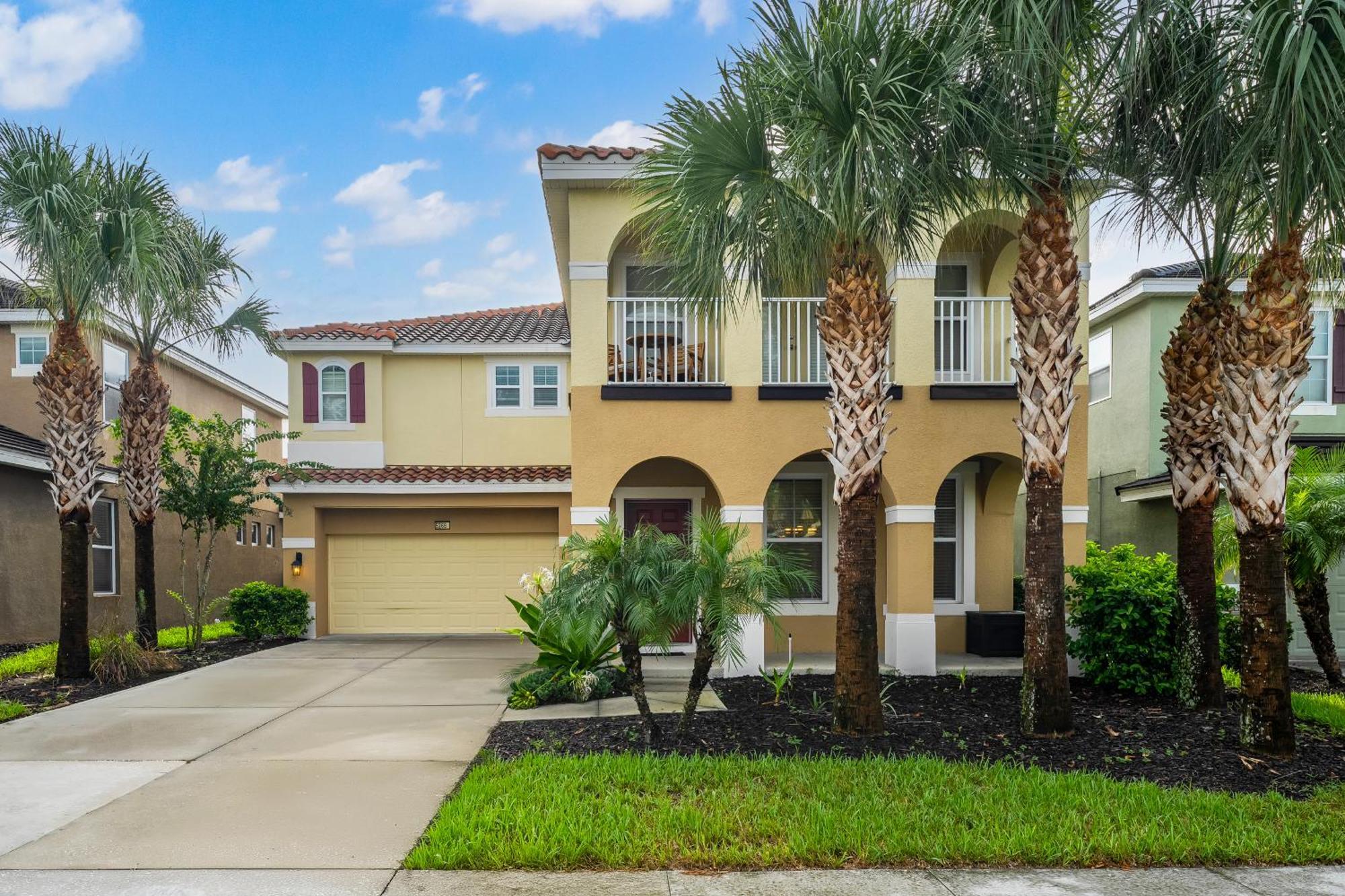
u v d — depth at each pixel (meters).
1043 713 7.06
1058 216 7.12
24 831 5.05
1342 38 5.15
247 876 4.40
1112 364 15.78
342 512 15.89
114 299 10.55
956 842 4.68
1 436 14.35
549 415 17.16
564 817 5.05
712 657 7.01
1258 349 6.46
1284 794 5.68
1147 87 6.91
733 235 7.40
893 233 7.38
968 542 12.25
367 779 6.07
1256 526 6.55
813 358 12.08
